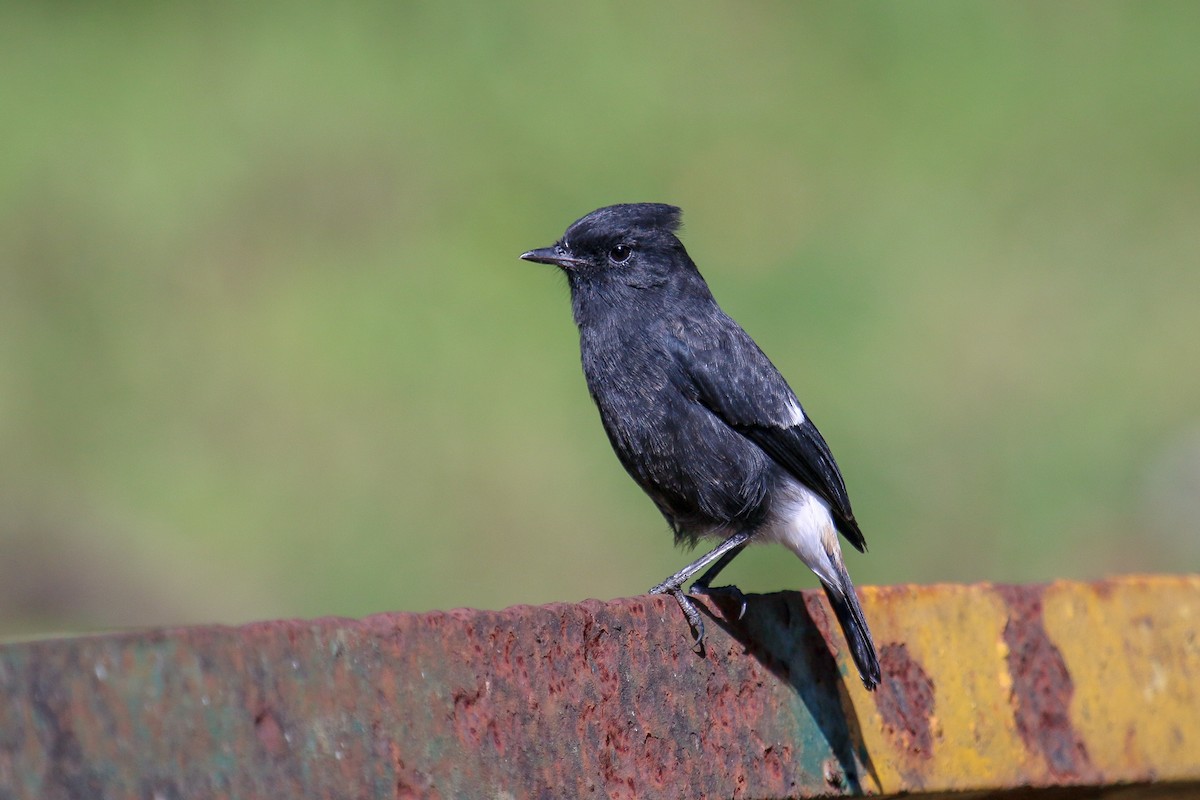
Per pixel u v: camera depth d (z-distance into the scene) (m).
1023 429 15.62
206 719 3.94
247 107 18.62
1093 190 18.41
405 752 4.34
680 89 19.23
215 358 15.77
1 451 14.55
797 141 18.67
